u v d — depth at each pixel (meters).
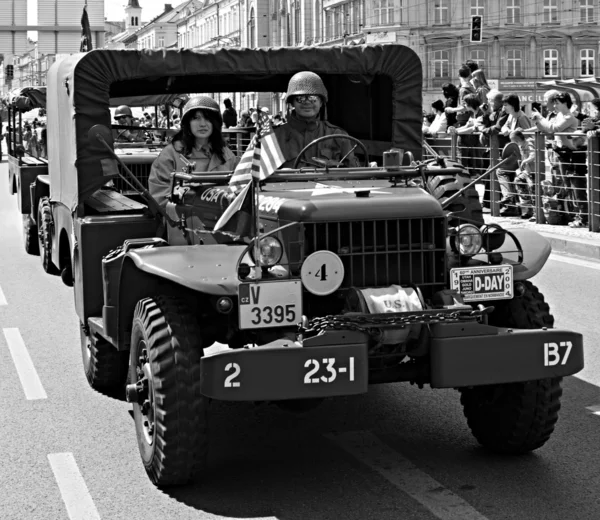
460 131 17.47
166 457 5.25
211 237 6.21
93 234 6.96
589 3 76.44
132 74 7.18
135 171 11.40
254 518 5.09
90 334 7.38
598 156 14.38
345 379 4.97
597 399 7.14
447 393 7.43
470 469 5.75
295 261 5.30
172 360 5.23
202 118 7.05
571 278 12.05
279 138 7.07
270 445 6.30
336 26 81.62
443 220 5.42
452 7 76.38
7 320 10.27
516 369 5.20
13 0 69.25
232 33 100.62
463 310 5.16
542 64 77.06
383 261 5.37
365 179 6.19
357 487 5.50
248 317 5.03
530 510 5.12
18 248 15.76
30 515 5.21
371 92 7.99
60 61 8.35
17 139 18.33
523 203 16.28
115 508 5.27
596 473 5.64
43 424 6.81
